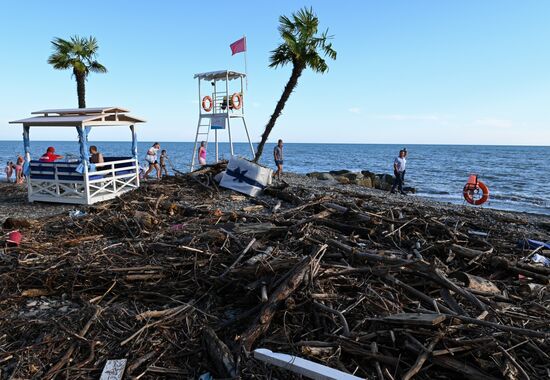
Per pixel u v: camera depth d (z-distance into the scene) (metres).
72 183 13.24
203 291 5.68
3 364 4.18
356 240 8.02
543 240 9.17
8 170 23.72
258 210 11.59
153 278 5.90
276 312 4.76
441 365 3.86
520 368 3.71
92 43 22.09
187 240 7.32
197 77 22.77
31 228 9.22
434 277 5.45
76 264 6.29
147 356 4.23
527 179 37.88
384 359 3.93
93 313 5.01
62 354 4.30
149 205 11.26
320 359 3.98
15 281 5.92
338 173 31.36
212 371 4.06
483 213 12.73
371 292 5.25
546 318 4.99
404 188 27.70
